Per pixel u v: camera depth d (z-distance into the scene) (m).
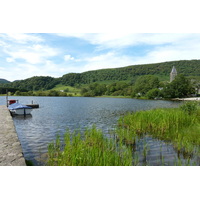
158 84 105.25
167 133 11.52
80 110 32.91
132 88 118.88
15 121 20.19
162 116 13.34
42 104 50.78
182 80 88.81
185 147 8.66
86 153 6.39
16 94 128.75
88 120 20.64
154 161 7.41
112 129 14.64
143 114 14.69
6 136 8.84
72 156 6.16
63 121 20.06
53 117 23.39
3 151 6.73
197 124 12.37
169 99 81.00
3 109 24.19
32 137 12.53
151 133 11.95
